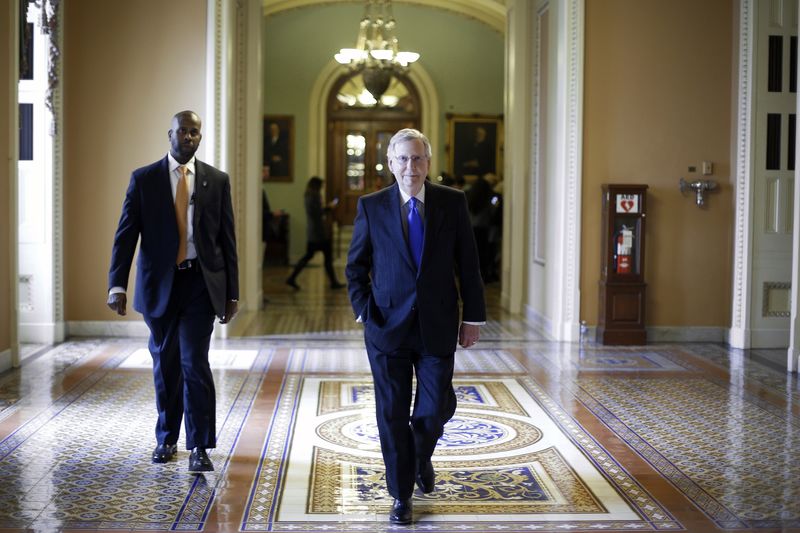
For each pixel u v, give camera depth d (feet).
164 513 14.53
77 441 18.58
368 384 24.57
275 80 62.69
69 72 30.78
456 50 62.75
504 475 16.79
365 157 64.18
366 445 18.65
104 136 30.94
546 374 26.05
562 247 31.58
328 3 62.08
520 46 38.40
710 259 31.91
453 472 16.94
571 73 31.22
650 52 31.42
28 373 25.13
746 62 30.68
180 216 16.35
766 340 30.89
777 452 18.42
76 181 30.99
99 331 31.35
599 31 31.32
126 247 16.42
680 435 19.67
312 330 33.99
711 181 31.60
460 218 14.46
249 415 21.03
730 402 22.79
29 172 29.78
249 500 15.23
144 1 30.76
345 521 14.32
